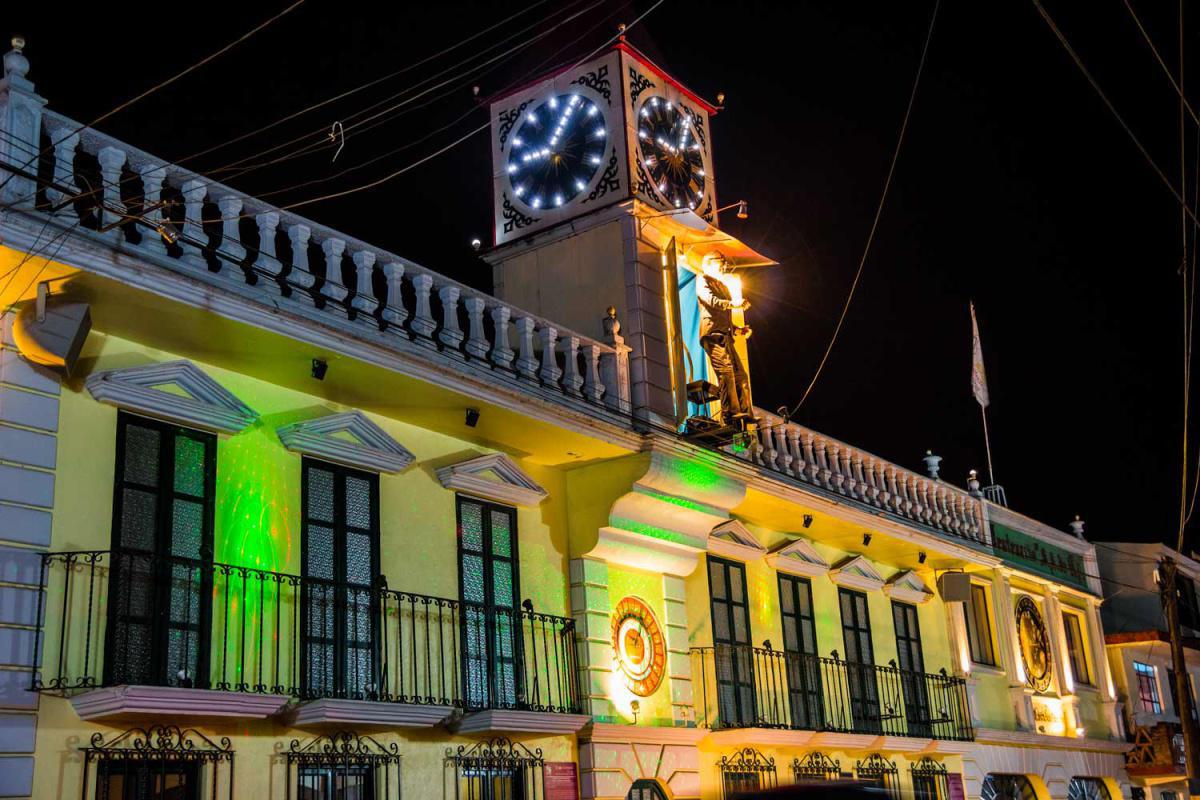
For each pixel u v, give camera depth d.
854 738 19.73
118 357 11.86
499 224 18.66
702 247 18.38
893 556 22.89
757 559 19.70
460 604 14.48
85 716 10.73
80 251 10.70
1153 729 28.66
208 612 11.95
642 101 18.20
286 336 12.24
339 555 13.43
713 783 17.52
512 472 15.62
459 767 14.02
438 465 14.87
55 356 10.88
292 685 12.51
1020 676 24.77
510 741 14.69
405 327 14.10
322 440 13.34
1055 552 27.98
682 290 18.06
